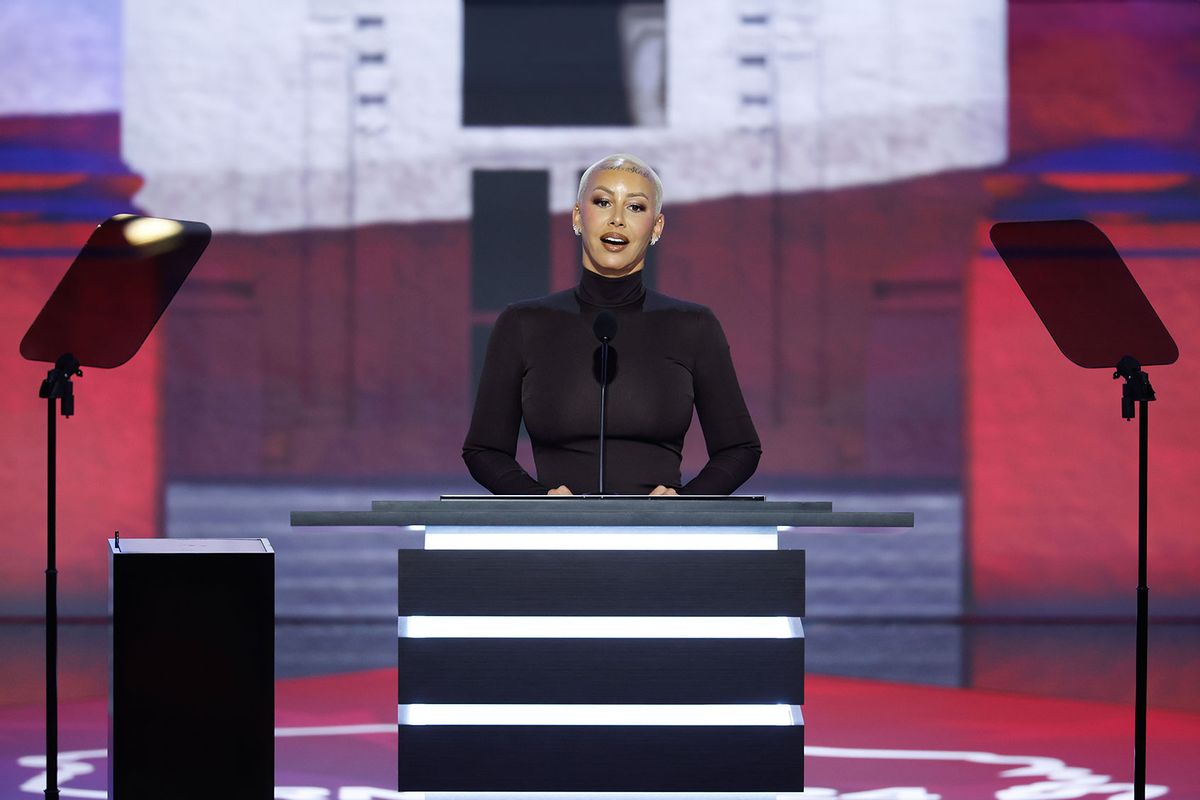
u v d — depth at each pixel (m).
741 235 36.81
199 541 9.95
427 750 8.84
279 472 36.81
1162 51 35.53
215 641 9.39
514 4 37.41
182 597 9.37
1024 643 29.06
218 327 36.69
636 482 11.07
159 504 36.12
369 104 37.19
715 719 8.92
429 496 37.31
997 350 36.03
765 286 36.75
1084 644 28.86
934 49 36.16
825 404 36.59
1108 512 35.41
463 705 8.89
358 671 22.53
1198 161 35.44
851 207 36.53
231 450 36.59
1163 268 35.41
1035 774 13.83
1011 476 35.81
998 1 35.94
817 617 34.75
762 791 8.90
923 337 36.38
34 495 35.03
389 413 37.31
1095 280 11.31
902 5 36.22
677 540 9.08
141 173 36.28
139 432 36.03
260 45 36.72
